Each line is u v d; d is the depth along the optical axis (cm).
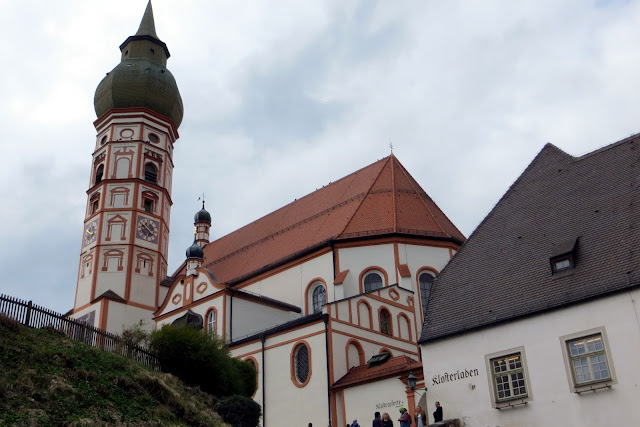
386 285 4541
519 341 2544
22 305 2722
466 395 2620
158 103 6284
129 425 2252
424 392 3288
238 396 3036
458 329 2722
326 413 3681
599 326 2358
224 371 3253
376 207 4959
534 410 2431
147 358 3059
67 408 2173
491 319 2644
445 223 5062
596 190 2844
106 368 2639
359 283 4562
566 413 2352
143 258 5744
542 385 2438
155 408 2511
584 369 2369
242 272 5431
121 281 5575
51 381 2284
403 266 4534
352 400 3609
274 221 5925
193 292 4847
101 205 5822
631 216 2597
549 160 3197
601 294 2375
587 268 2531
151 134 6175
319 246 4753
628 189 2723
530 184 3158
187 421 2602
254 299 4691
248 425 2950
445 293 2966
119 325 5400
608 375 2300
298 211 5753
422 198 5147
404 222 4788
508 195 3192
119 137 6069
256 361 4166
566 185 2995
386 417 2739
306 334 3975
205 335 3322
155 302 5694
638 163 2795
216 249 6309
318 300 4738
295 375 3944
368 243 4669
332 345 3834
